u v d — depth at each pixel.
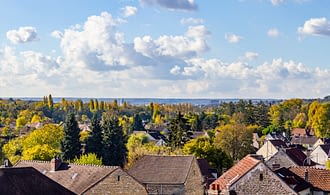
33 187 36.69
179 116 111.75
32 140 95.50
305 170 47.06
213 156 81.38
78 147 89.44
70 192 38.88
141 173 56.62
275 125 179.00
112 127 92.44
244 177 37.53
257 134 156.38
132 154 86.38
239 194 37.44
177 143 108.12
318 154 104.75
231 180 38.81
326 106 161.50
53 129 97.56
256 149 122.88
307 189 44.94
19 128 158.25
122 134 93.94
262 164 37.66
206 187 57.25
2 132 145.88
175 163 57.28
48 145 89.19
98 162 72.94
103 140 91.12
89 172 47.62
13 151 97.12
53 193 37.38
